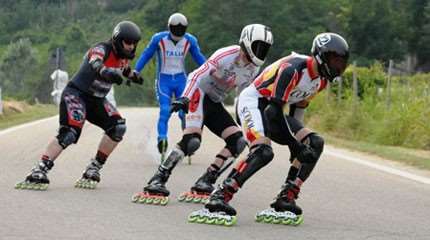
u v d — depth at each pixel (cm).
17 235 1295
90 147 2819
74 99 1827
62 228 1366
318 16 15812
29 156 2473
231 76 1689
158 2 17038
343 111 4347
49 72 11125
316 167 2488
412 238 1390
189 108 1711
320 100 4819
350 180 2188
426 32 17438
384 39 16775
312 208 1705
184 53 2430
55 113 5247
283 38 14925
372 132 3862
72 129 1825
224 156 1747
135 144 3075
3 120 4219
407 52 17500
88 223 1421
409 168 2530
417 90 4381
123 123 1889
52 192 1775
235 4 14988
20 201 1631
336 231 1439
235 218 1472
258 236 1369
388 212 1672
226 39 14850
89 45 16025
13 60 12900
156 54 2430
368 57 16738
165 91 2397
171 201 1733
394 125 3631
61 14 18488
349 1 16888
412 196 1917
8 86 12162
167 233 1359
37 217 1461
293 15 15350
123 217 1499
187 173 2227
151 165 2372
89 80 1827
